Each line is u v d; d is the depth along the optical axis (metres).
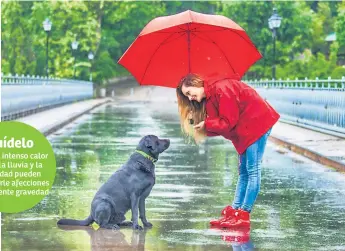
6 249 9.29
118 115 43.50
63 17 78.44
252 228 10.75
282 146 23.80
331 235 10.23
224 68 11.61
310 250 9.30
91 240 9.81
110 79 106.56
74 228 10.62
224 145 24.47
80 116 41.66
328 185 15.15
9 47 72.75
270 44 69.75
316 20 76.06
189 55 11.52
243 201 10.99
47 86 45.69
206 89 10.69
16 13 73.25
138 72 11.59
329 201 13.15
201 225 10.94
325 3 86.94
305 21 70.38
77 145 23.81
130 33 114.19
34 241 9.75
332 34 82.38
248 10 70.88
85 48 80.00
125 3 103.31
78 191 14.18
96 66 90.00
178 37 11.36
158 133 29.12
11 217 11.53
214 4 120.50
